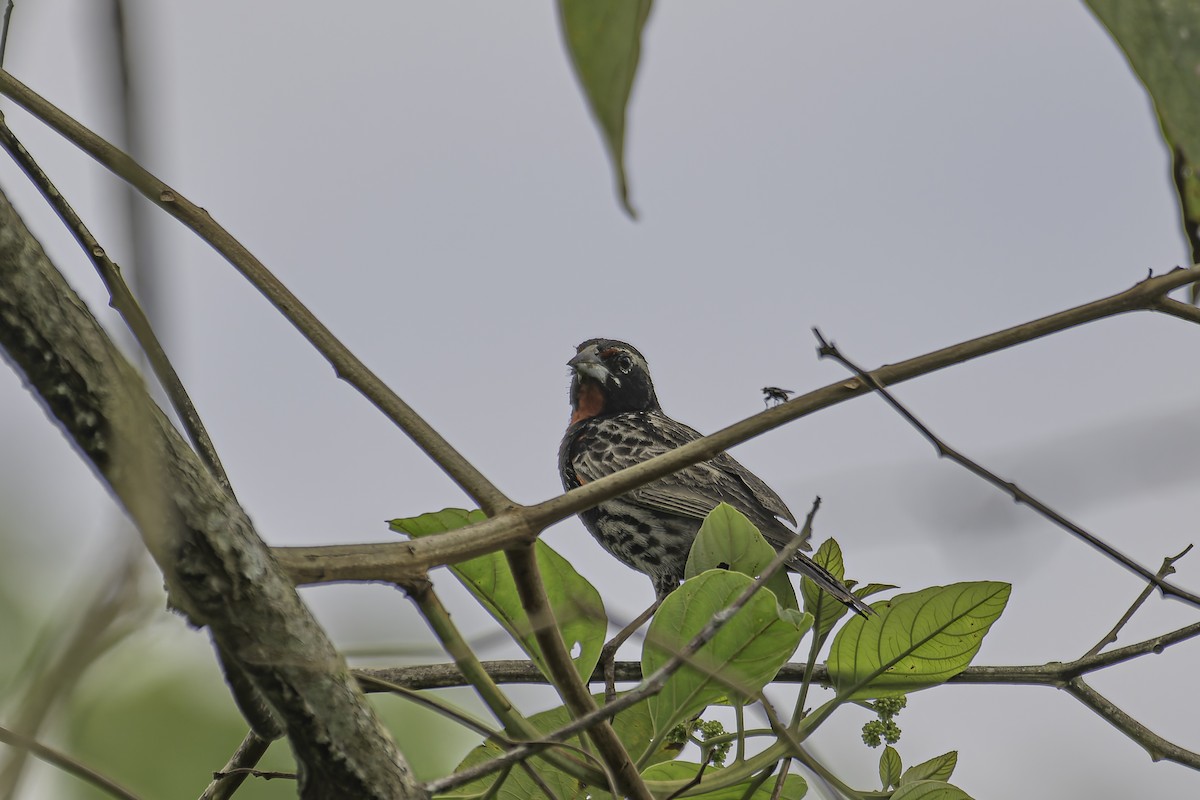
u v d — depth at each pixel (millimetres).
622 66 2445
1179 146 2674
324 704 3973
